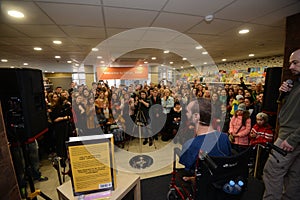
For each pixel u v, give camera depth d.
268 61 5.68
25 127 1.20
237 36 2.82
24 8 1.55
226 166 0.89
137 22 2.03
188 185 1.36
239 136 2.10
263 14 1.82
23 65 7.05
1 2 1.43
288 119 1.23
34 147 1.89
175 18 1.92
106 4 1.52
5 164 0.68
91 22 1.99
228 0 1.48
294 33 1.80
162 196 1.63
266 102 2.07
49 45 3.25
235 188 0.87
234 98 3.50
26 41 2.88
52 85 10.16
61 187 0.94
